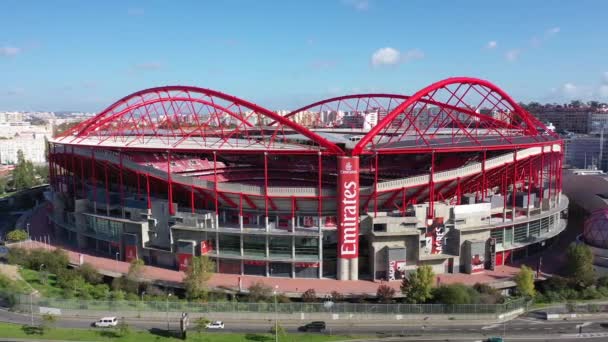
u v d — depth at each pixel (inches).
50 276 3927.2
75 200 4783.5
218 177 5172.2
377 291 3444.9
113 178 5241.1
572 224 5644.7
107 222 4562.0
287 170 5349.4
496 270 4079.7
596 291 3609.7
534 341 2861.7
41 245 4894.2
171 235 4099.4
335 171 5157.5
